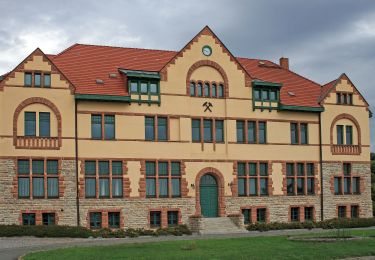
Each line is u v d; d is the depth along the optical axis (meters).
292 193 56.09
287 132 56.41
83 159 48.59
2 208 45.88
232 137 54.03
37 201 46.91
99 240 42.31
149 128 51.41
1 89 46.66
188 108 52.62
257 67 61.09
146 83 51.50
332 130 58.34
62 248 34.72
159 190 51.06
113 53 55.38
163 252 32.25
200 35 53.84
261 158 55.03
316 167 57.25
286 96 57.56
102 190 49.22
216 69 54.12
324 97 58.16
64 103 48.38
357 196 59.00
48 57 50.41
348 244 35.34
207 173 52.97
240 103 54.66
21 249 36.03
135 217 49.91
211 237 43.41
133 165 50.28
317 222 54.47
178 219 51.31
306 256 30.97
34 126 47.50
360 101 59.97
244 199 53.91
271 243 36.25
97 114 49.53
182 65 52.78
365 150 59.91
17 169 46.56
